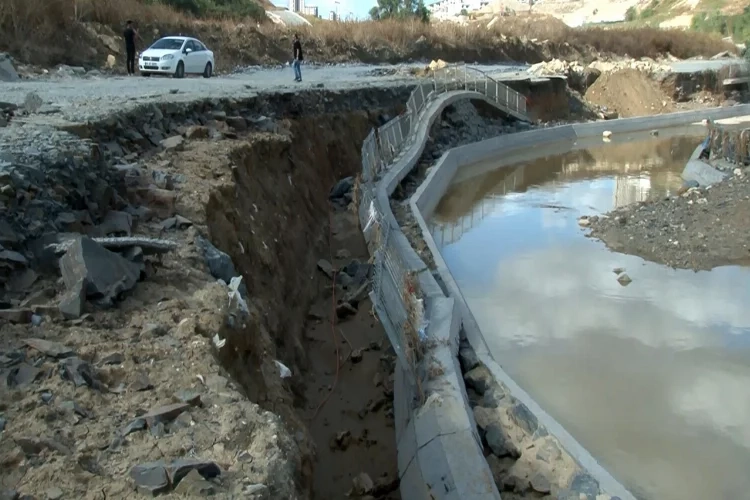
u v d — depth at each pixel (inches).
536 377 466.6
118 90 668.7
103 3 1235.2
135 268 295.1
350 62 1727.4
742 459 375.9
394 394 417.1
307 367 440.5
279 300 442.6
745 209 780.6
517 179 1157.1
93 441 198.1
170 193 380.8
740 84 2033.7
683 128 1722.4
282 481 192.5
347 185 770.2
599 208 943.0
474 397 410.9
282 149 622.5
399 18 2138.3
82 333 250.4
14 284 272.1
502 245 771.4
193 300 292.0
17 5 986.1
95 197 342.6
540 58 2273.6
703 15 3659.0
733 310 574.2
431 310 471.8
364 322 509.4
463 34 2140.7
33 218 298.4
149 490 176.9
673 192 1014.4
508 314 573.6
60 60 1024.9
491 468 344.5
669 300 597.0
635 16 4894.2
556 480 331.9
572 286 636.7
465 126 1317.7
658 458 376.2
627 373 471.5
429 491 307.3
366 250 633.0
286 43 1604.3
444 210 939.3
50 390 217.2
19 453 186.4
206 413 216.5
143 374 233.0
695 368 478.3
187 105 568.1
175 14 1414.9
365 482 340.5
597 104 1847.9
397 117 1036.5
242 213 455.2
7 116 430.9
